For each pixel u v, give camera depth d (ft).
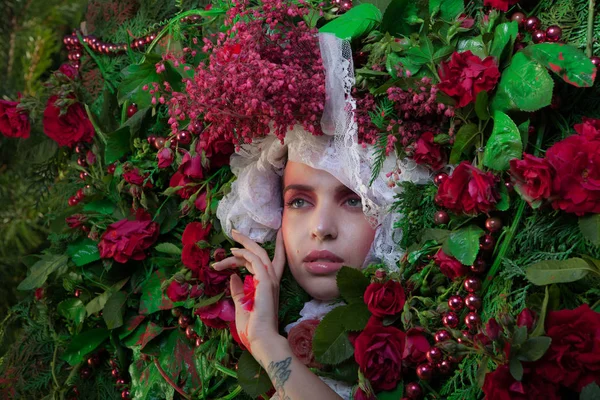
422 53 3.74
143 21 5.32
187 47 4.72
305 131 4.00
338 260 4.09
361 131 3.88
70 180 5.44
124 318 4.81
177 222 4.80
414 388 3.70
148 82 4.80
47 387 5.15
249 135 3.92
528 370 3.14
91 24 5.66
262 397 4.30
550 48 3.44
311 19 4.12
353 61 4.03
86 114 5.19
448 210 3.73
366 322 3.84
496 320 3.40
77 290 5.03
